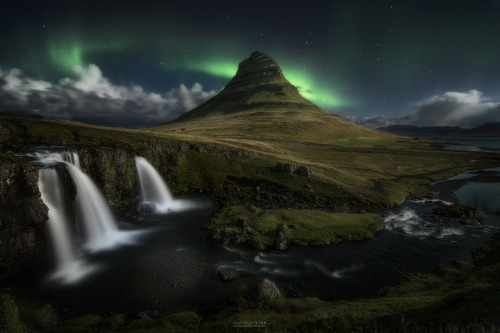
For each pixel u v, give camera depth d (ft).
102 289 84.69
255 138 552.00
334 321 53.31
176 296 81.25
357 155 438.40
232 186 215.51
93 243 120.98
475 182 289.53
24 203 99.76
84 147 169.17
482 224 153.79
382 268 100.58
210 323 60.54
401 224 151.74
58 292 82.69
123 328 63.93
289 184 214.48
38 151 152.66
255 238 120.26
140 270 96.68
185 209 170.60
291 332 50.96
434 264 104.06
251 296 72.95
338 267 100.89
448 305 48.29
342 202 192.34
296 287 86.69
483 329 35.47
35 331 60.39
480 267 97.14
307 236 124.88
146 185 197.16
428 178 302.86
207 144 264.72
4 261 89.51
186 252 111.45
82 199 139.23
